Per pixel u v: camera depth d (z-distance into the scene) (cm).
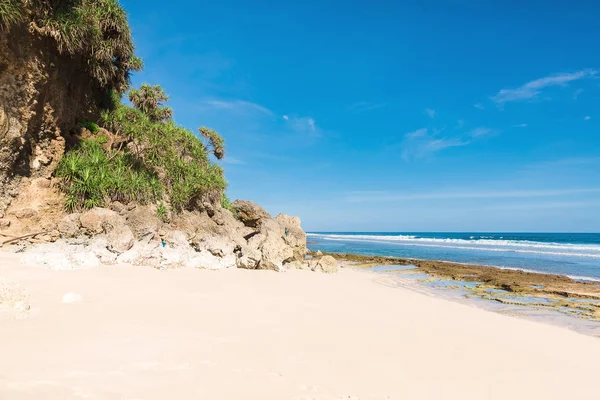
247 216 2427
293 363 573
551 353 771
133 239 1381
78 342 540
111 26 1669
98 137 1769
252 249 1730
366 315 963
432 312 1083
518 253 4269
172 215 1739
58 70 1496
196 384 450
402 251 4656
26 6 1271
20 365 434
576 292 1620
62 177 1480
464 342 791
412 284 1830
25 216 1317
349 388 506
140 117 1998
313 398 456
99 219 1354
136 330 634
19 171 1376
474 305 1372
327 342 700
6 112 1270
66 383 401
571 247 5553
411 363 638
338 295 1251
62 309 712
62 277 1016
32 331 565
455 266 2677
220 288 1162
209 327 714
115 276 1123
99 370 450
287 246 1922
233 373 501
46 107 1452
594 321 1154
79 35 1427
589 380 631
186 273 1357
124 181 1573
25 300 707
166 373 470
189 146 2125
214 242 1694
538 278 2073
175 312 796
